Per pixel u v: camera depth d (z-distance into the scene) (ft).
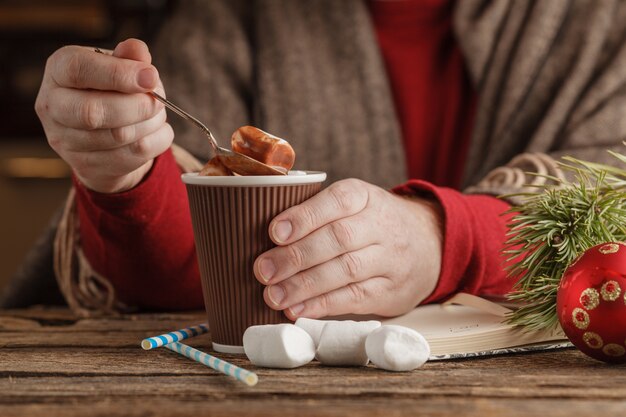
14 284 3.65
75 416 1.90
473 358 2.31
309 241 2.35
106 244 2.94
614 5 4.09
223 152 2.36
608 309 2.15
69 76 2.39
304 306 2.39
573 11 4.12
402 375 2.15
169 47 4.51
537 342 2.38
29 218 7.95
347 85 4.41
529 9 4.19
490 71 4.21
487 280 2.80
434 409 1.91
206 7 4.57
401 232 2.55
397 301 2.54
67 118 2.42
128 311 3.18
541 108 4.09
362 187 2.48
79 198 2.86
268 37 4.46
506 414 1.88
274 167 2.36
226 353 2.39
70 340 2.56
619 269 2.16
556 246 2.37
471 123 4.56
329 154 4.39
